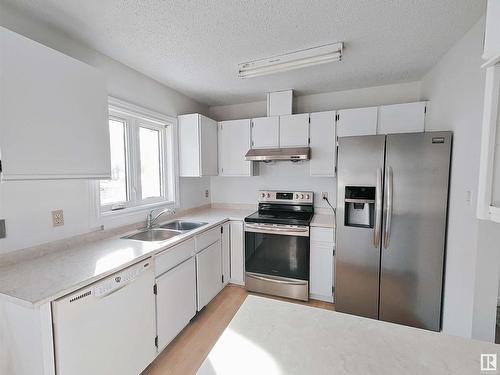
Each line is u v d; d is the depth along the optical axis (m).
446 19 1.48
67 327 1.11
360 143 2.06
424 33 1.64
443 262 1.89
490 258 1.49
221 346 0.72
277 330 0.79
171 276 1.82
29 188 1.44
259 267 2.64
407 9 1.39
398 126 2.34
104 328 1.29
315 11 1.41
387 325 0.81
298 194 2.98
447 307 1.85
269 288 2.59
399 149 1.94
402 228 1.97
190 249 2.08
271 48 1.82
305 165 3.02
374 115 2.41
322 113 2.59
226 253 2.75
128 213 2.15
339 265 2.21
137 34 1.63
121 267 1.38
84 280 1.18
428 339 0.74
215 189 3.49
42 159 1.22
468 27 1.57
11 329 1.11
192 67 2.14
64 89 1.31
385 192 2.00
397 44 1.79
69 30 1.57
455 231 1.75
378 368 0.63
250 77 2.35
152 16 1.44
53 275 1.23
